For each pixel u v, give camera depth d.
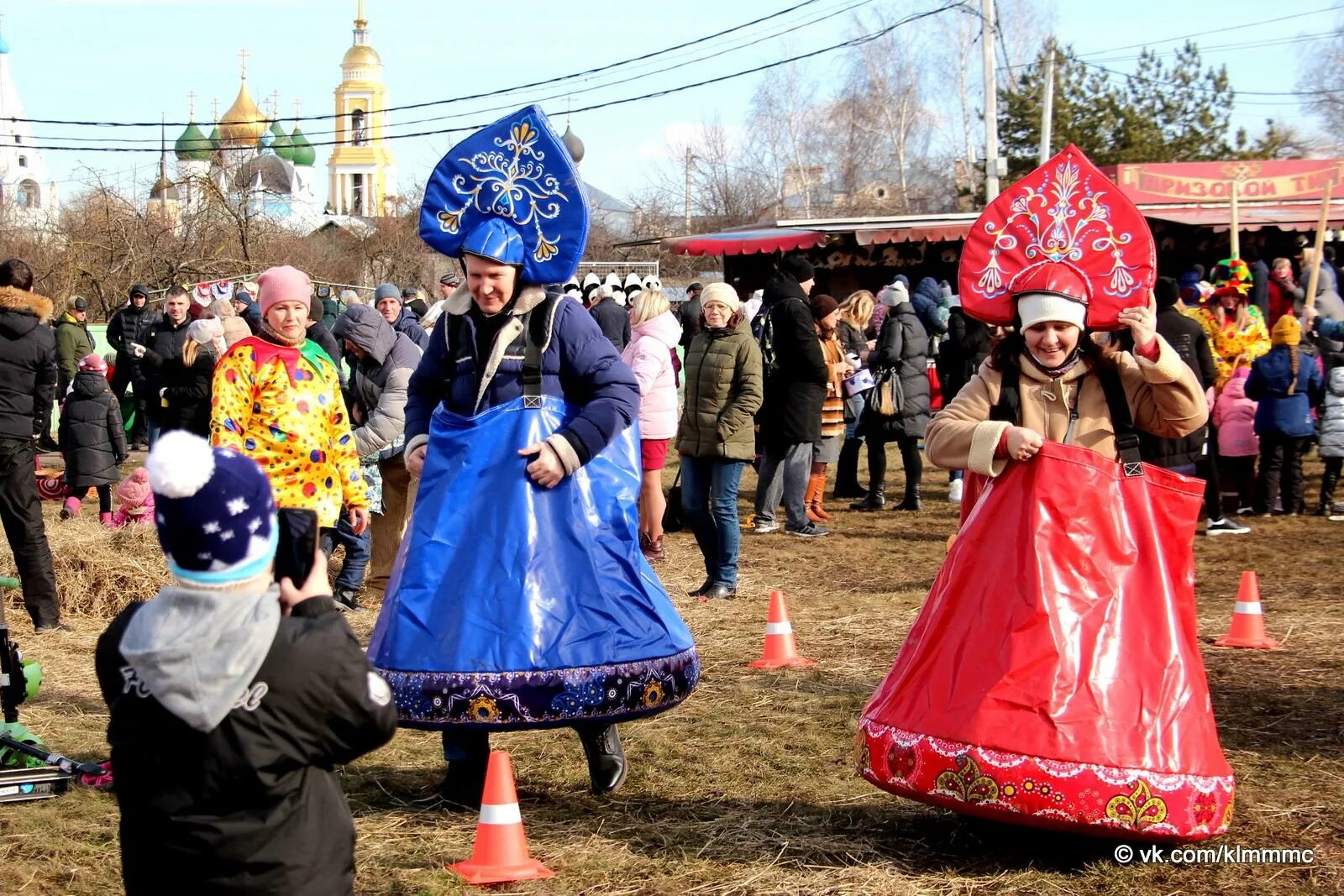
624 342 10.71
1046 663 4.10
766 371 10.95
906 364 12.41
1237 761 5.32
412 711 4.55
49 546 8.29
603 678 4.61
